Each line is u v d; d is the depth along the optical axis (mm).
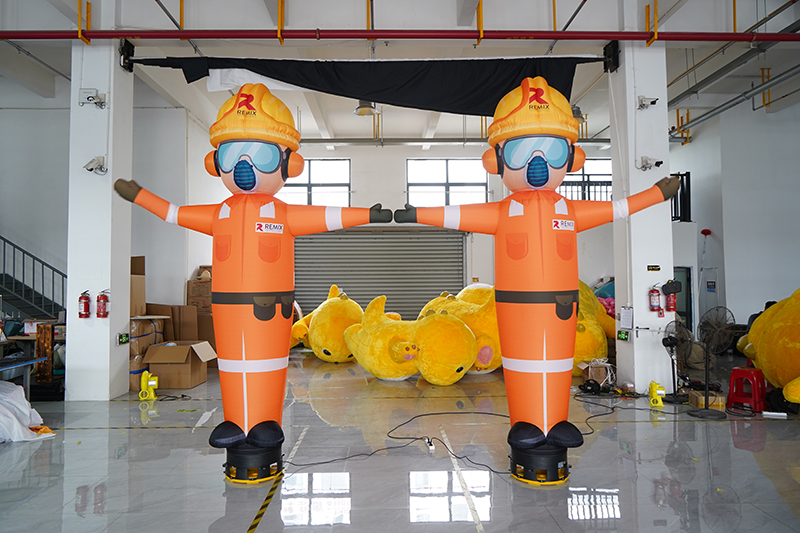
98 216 6184
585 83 9602
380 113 11297
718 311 5496
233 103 3568
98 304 6062
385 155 13055
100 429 4914
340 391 6637
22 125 9672
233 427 3516
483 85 6438
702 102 10711
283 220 3619
